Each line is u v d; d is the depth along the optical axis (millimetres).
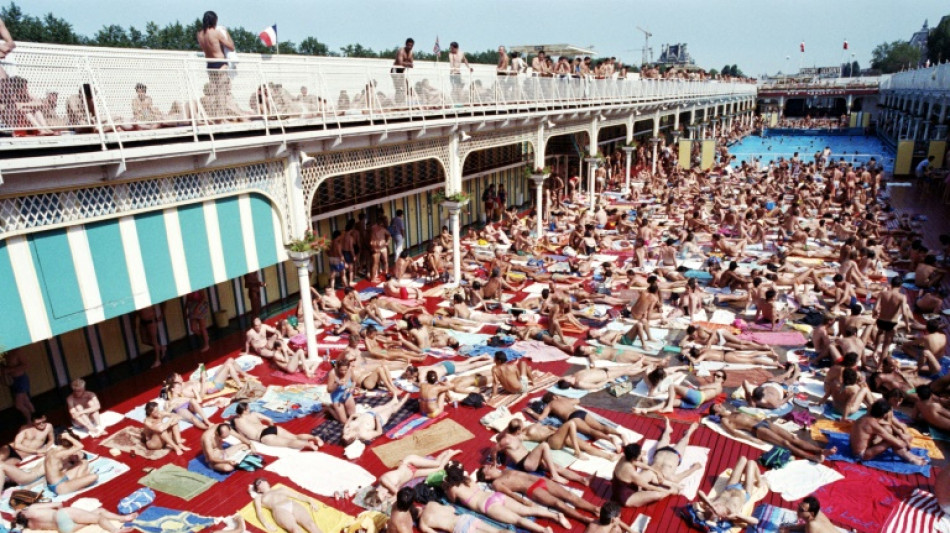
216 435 9477
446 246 20141
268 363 13445
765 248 21344
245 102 11062
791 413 10422
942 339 11359
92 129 8898
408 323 13750
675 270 18359
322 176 13188
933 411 9688
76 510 8086
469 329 14852
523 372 11516
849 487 8562
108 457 9945
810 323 14430
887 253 19984
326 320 15477
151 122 9367
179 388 11211
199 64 10414
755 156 52031
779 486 8641
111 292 9539
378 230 19062
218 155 10727
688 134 54938
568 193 34156
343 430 10008
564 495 8219
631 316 15102
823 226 21531
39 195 8445
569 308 14406
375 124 14102
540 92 21438
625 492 8234
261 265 12125
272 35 13922
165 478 9258
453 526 7582
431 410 10828
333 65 12789
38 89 8055
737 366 12203
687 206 29672
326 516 8219
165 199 10141
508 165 29281
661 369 11180
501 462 9273
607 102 27703
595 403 11141
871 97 80750
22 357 10836
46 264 8648
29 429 9781
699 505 7984
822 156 38969
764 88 84625
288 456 9766
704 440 9859
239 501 8695
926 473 8758
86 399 10625
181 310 14727
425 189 23031
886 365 10922
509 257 19969
